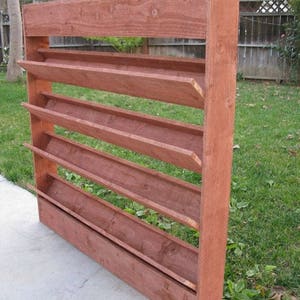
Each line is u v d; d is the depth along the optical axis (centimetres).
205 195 165
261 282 219
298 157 402
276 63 885
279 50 866
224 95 158
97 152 230
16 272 233
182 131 175
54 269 236
